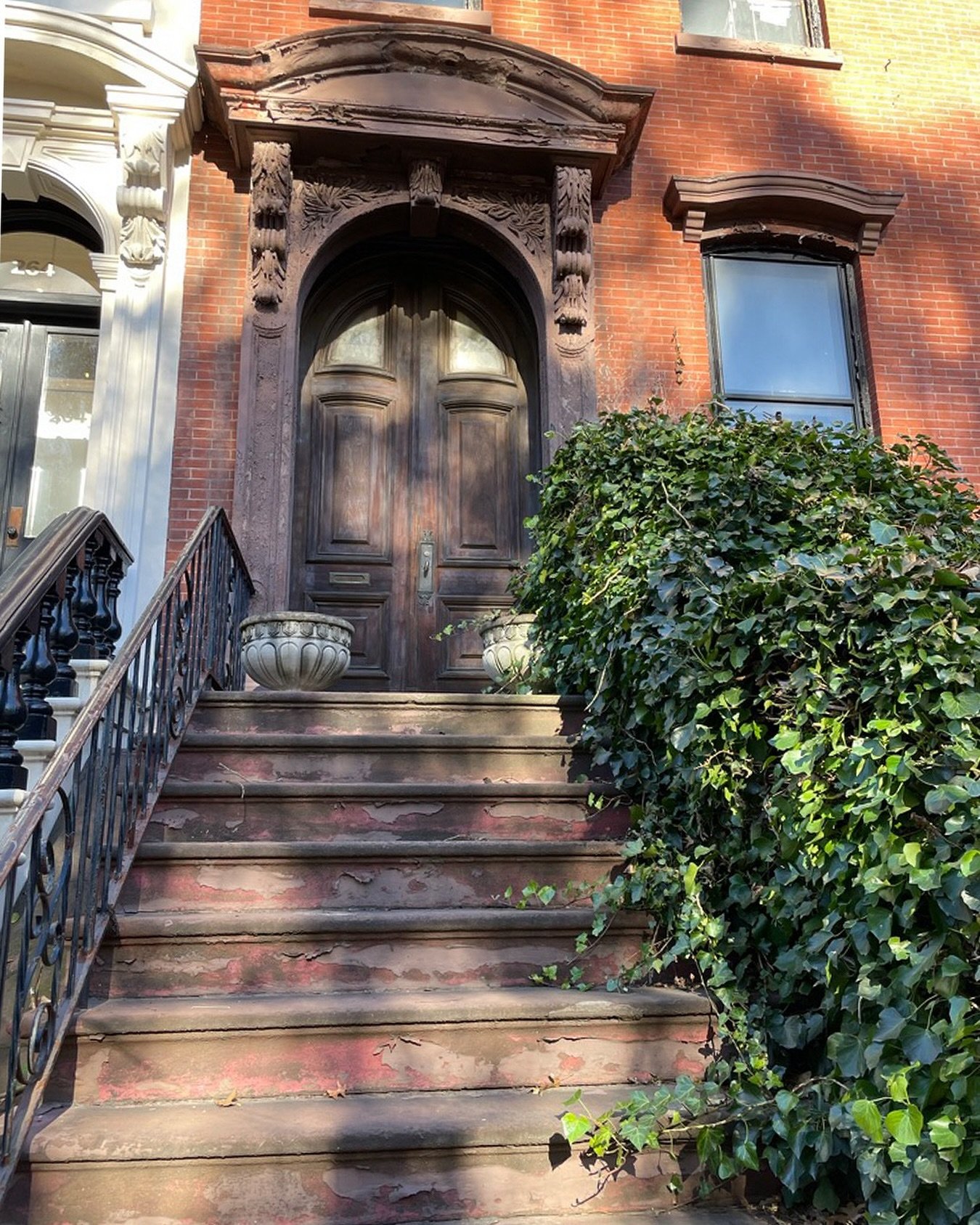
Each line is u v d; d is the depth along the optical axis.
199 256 5.79
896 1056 1.92
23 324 6.14
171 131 5.73
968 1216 1.71
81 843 2.40
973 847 1.86
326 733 3.71
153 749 3.05
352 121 5.70
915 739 2.10
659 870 2.81
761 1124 2.19
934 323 6.58
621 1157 2.19
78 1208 2.01
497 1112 2.22
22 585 2.70
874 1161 1.84
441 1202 2.11
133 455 5.42
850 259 6.71
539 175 6.15
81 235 6.21
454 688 5.92
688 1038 2.53
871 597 2.33
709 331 6.48
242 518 5.36
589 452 4.32
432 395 6.34
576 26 6.62
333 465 6.14
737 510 3.42
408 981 2.70
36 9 5.44
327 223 5.85
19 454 5.98
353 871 2.96
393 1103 2.30
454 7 6.59
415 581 6.04
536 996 2.59
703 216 6.37
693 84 6.68
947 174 6.88
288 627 4.18
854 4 7.08
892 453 4.18
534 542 6.15
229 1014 2.36
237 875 2.90
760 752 2.62
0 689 3.00
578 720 3.89
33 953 2.45
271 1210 2.06
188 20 5.99
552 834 3.30
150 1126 2.10
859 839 2.10
